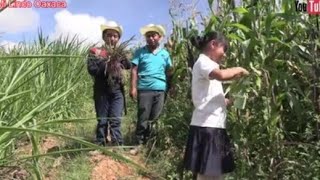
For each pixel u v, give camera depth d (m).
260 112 3.96
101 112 5.47
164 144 5.48
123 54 5.44
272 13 3.74
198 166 3.77
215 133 3.75
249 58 3.86
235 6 4.29
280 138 3.93
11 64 4.95
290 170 3.78
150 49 5.86
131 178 4.79
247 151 4.00
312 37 3.75
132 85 5.85
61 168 4.57
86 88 8.16
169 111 5.71
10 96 2.69
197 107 3.82
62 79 6.79
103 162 4.96
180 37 6.04
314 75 3.74
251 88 3.94
